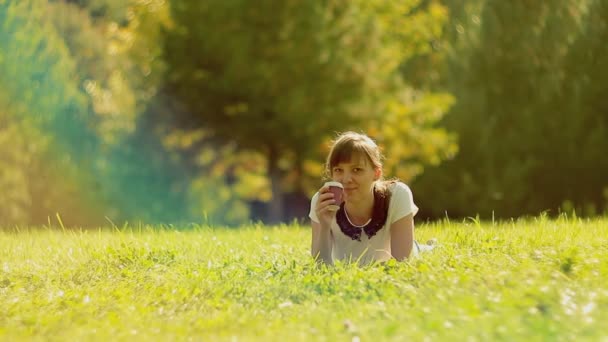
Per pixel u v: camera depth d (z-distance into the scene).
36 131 26.25
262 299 5.70
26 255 8.66
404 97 29.41
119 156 30.17
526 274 5.72
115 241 9.15
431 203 30.03
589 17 28.55
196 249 8.31
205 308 5.54
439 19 30.62
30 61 25.72
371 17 28.50
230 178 33.91
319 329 4.66
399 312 4.89
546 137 28.69
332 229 7.09
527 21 28.73
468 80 29.36
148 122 29.55
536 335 4.18
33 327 5.16
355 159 6.81
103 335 4.80
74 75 29.06
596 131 28.44
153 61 28.42
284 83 27.39
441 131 29.05
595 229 9.09
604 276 5.75
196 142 30.27
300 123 27.28
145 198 30.59
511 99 28.95
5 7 25.36
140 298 5.93
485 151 29.05
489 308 4.89
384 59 29.30
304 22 27.08
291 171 30.52
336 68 27.55
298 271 6.54
